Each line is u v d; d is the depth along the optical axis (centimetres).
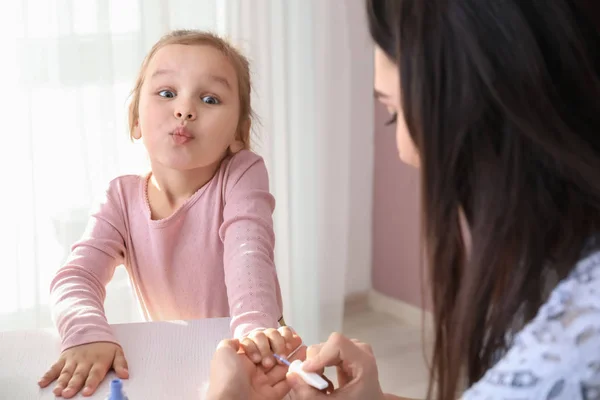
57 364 79
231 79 106
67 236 162
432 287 58
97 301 96
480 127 52
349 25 213
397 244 233
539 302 54
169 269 108
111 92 161
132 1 161
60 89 157
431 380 60
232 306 93
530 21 49
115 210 109
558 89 50
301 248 207
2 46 152
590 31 50
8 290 160
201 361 81
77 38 156
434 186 55
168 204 109
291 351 82
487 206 53
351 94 221
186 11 168
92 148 162
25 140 156
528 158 52
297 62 193
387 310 239
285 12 185
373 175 237
